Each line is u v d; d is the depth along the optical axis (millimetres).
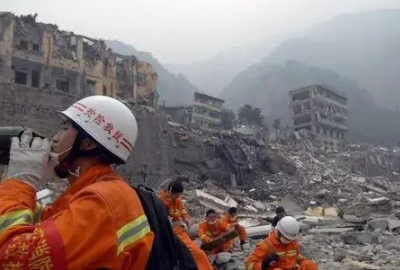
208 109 73375
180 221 9047
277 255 6672
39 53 40000
